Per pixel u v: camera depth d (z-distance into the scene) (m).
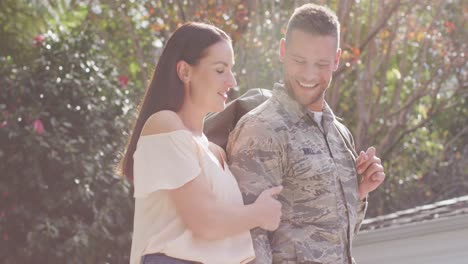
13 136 6.96
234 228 2.79
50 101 7.30
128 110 7.53
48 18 9.55
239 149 3.03
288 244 3.04
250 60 7.96
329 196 3.09
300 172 3.05
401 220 4.57
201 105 2.91
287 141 3.04
